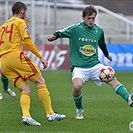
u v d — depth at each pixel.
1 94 34.88
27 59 22.70
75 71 24.97
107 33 90.00
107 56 26.94
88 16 24.64
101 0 90.94
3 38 22.84
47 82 48.53
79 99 25.38
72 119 25.72
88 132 21.56
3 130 22.11
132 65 66.25
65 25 85.69
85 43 24.94
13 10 23.28
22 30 22.50
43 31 76.81
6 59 22.73
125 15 93.19
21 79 23.00
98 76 24.92
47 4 81.19
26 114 22.69
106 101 33.94
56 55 65.12
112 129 22.45
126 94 23.81
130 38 82.69
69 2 87.31
